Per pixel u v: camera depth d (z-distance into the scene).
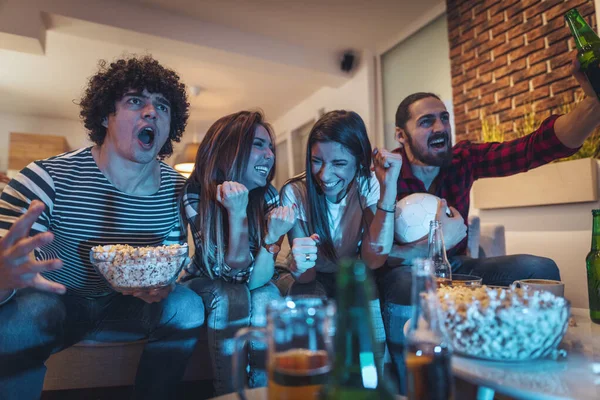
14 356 0.96
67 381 1.36
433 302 0.57
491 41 2.86
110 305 1.31
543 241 2.46
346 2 3.34
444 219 1.37
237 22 3.60
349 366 0.45
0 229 1.07
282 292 1.58
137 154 1.24
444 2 3.35
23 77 4.37
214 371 1.21
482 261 1.50
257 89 4.97
